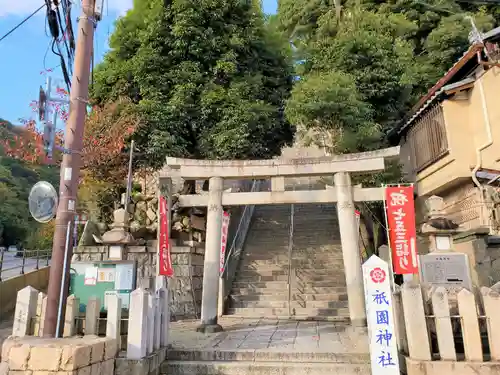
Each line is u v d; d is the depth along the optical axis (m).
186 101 14.04
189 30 14.26
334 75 13.17
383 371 5.72
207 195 11.05
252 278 13.00
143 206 13.23
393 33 16.69
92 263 8.14
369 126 12.95
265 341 8.07
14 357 4.96
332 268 13.16
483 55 11.61
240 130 13.67
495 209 11.23
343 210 10.25
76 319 6.83
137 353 6.12
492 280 9.50
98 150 13.10
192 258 12.58
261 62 16.55
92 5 6.95
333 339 8.20
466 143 12.19
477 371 5.40
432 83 16.11
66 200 6.31
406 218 8.58
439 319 5.75
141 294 6.40
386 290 6.02
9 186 35.25
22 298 6.73
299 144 19.86
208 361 7.04
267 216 17.23
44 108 5.94
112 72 14.55
